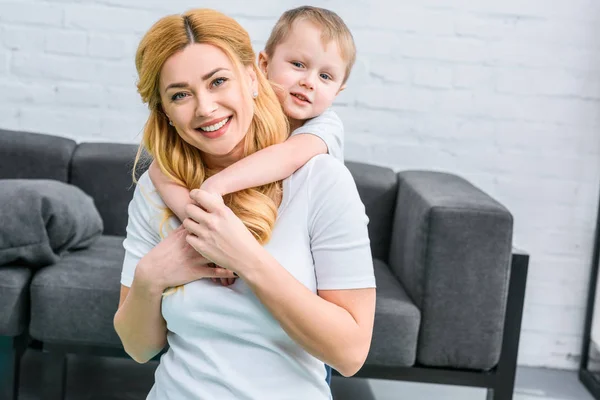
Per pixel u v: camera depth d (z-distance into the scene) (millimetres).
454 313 2305
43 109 3088
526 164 3098
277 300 1112
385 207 2879
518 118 3074
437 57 3049
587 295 3131
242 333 1168
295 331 1131
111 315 2264
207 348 1178
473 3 3021
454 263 2293
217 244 1116
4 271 2287
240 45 1193
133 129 3111
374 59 3051
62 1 3029
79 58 3064
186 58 1141
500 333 2318
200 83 1146
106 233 2936
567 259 3133
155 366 2889
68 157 2916
